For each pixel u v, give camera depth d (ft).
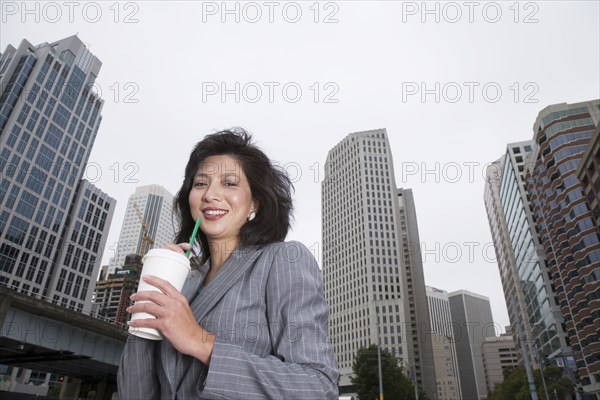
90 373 121.39
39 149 226.58
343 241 413.59
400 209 508.53
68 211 251.80
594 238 190.90
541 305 279.90
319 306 4.13
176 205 6.44
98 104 278.26
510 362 412.57
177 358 3.85
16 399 103.09
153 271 3.68
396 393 159.43
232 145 5.65
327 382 3.47
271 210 5.28
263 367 3.25
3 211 202.80
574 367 174.70
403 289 364.79
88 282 260.21
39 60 233.76
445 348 425.69
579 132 216.74
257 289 4.28
